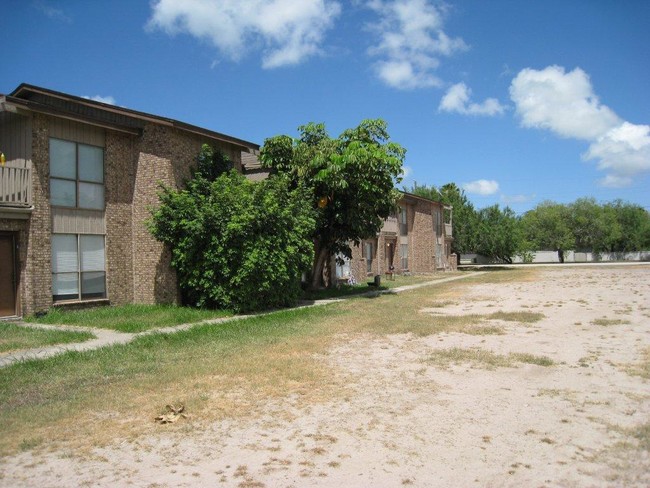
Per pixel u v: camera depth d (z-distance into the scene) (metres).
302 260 18.41
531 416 6.14
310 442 5.42
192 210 16.38
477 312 16.16
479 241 54.28
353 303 19.39
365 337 11.81
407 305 18.52
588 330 12.26
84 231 16.41
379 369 8.63
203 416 6.28
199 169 18.77
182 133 18.23
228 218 16.33
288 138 20.78
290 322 14.34
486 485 4.41
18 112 14.37
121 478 4.59
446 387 7.48
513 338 11.38
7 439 5.56
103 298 16.97
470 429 5.75
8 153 15.34
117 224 17.45
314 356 9.74
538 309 16.59
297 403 6.79
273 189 18.33
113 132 17.34
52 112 15.03
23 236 14.77
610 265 55.44
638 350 9.80
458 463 4.86
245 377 8.13
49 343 11.13
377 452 5.14
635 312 15.25
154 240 17.58
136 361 9.44
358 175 20.22
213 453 5.16
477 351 9.93
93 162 16.78
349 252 24.14
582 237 69.75
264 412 6.43
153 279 17.61
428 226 45.53
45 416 6.29
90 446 5.36
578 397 6.88
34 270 14.86
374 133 21.52
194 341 11.42
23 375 8.36
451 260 51.88
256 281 16.67
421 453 5.11
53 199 15.54
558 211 69.56
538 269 50.72
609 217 69.81
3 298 14.54
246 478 4.58
